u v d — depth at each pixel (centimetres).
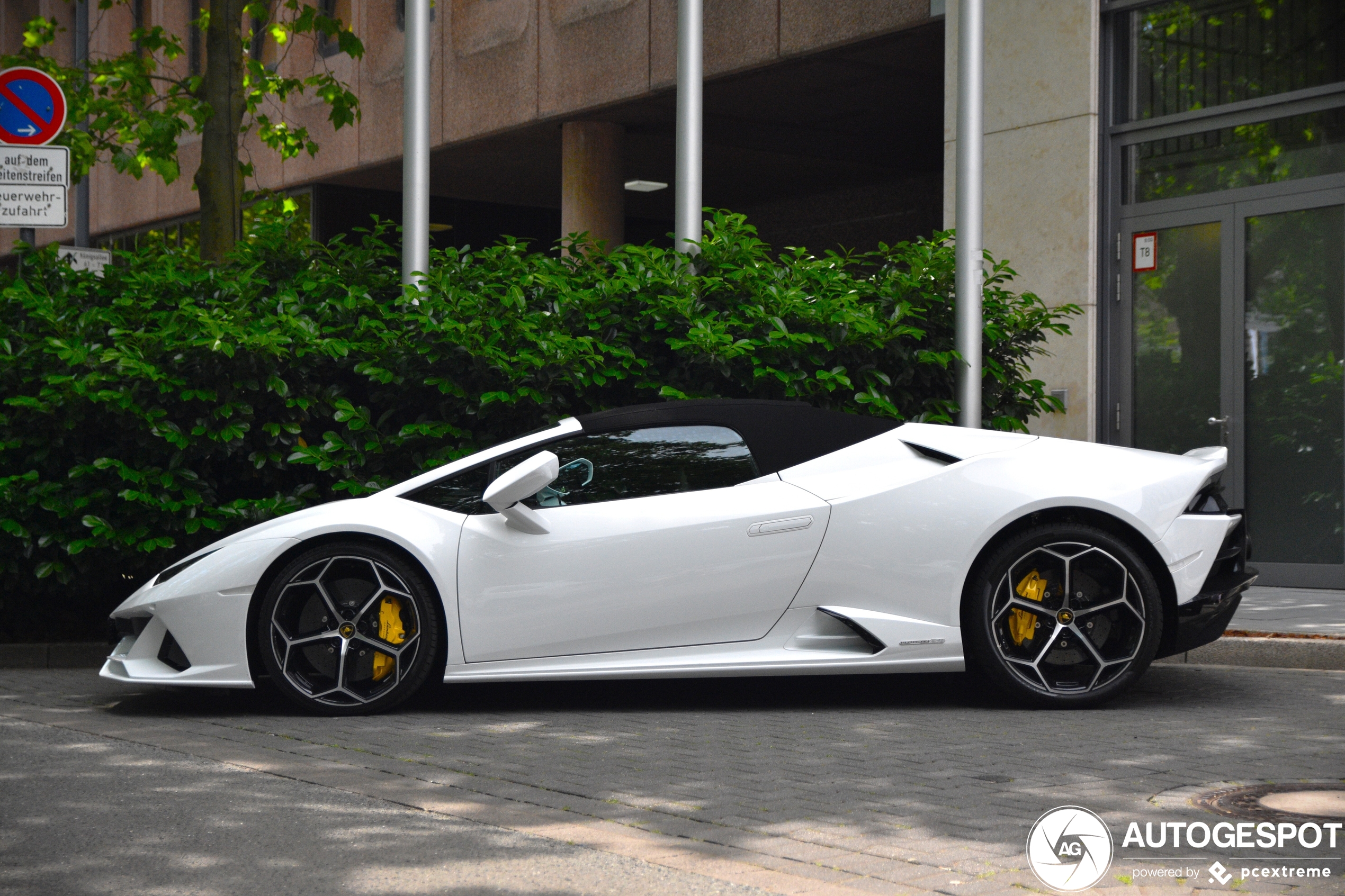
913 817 367
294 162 1870
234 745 480
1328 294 973
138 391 700
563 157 1553
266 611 540
